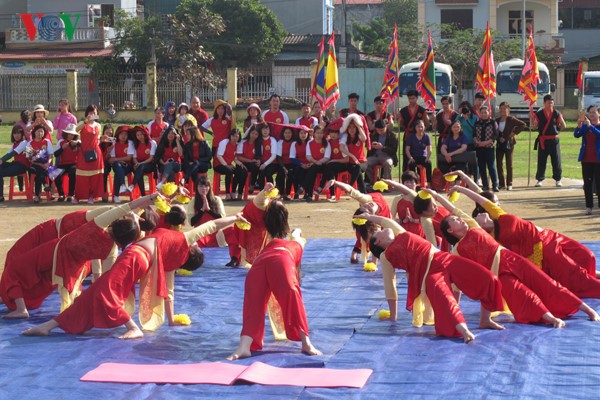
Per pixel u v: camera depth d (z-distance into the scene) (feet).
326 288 33.60
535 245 29.55
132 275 27.02
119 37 161.99
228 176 60.90
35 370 23.36
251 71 166.91
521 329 26.58
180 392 21.26
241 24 169.58
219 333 27.43
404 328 27.45
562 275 29.53
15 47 174.60
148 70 148.56
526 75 68.49
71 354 24.84
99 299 26.63
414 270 27.17
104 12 182.19
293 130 61.31
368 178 63.16
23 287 29.40
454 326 25.50
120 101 151.94
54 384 22.17
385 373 22.50
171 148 60.44
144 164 60.23
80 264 28.96
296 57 177.68
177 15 166.81
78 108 152.66
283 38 178.91
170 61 161.38
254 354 24.76
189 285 34.22
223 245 39.06
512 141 64.90
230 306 30.91
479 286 26.48
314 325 28.12
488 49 72.59
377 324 28.14
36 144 61.11
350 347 25.14
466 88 164.25
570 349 24.20
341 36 169.78
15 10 187.01
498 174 65.57
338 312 29.89
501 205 56.65
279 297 24.64
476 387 21.26
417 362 23.38
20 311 29.43
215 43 167.43
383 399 20.58
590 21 196.34
